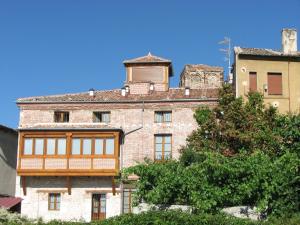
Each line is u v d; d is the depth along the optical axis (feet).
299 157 68.08
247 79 119.96
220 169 63.36
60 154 120.67
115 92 132.77
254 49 125.39
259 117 100.53
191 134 107.04
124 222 60.18
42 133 121.80
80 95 131.23
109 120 125.18
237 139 98.27
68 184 120.26
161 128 122.62
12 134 137.69
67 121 126.52
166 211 60.75
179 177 65.82
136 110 124.16
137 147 122.21
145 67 139.95
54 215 119.85
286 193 62.54
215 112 104.83
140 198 68.74
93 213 119.44
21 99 127.24
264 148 89.04
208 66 153.48
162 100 123.34
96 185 120.26
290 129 72.95
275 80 120.78
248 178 63.46
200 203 62.49
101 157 119.65
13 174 138.41
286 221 58.59
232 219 57.67
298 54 121.29
